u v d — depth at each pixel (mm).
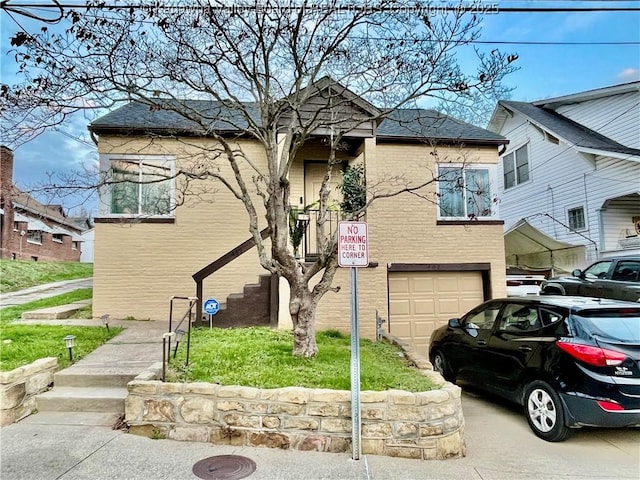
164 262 9672
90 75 6066
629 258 9008
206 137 9430
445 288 11000
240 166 10094
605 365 4508
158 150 9766
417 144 10992
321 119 6953
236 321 8219
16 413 4773
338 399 4379
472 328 6633
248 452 4219
